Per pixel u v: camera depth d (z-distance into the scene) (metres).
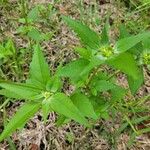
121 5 0.61
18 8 0.58
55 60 0.55
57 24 0.58
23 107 0.33
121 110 0.49
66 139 0.49
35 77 0.34
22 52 0.53
